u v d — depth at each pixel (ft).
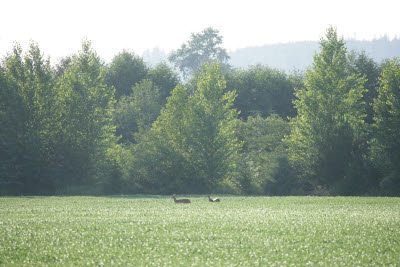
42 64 510.58
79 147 495.00
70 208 223.51
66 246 108.78
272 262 92.32
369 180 451.94
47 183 472.03
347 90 510.99
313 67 513.86
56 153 482.28
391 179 435.12
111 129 522.88
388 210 203.21
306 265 90.68
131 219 156.87
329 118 483.10
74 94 505.66
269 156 498.69
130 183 487.20
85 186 474.49
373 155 454.81
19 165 461.78
